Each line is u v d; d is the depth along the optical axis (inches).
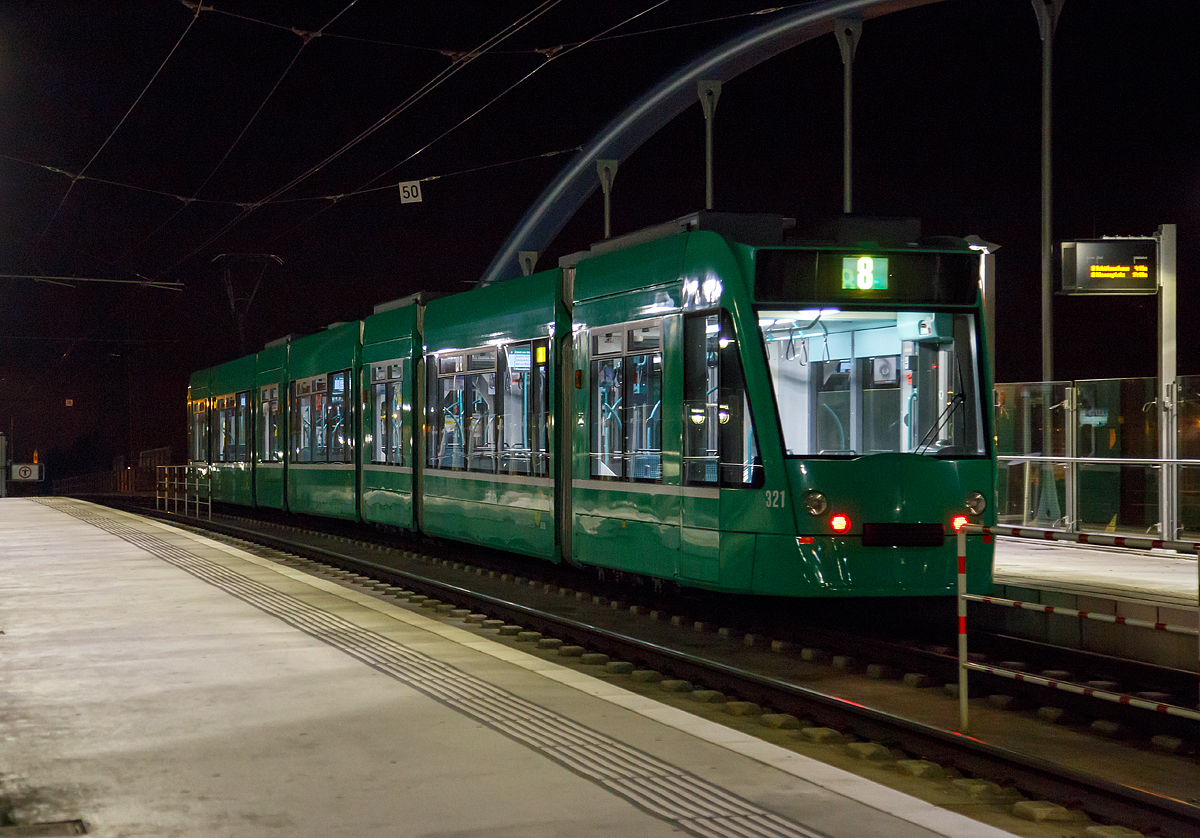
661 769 232.7
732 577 436.1
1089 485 644.7
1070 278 630.5
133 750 250.5
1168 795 267.1
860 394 433.7
